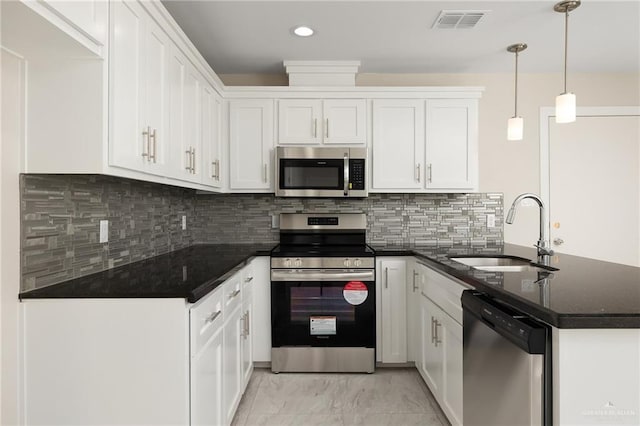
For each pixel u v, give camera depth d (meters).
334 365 2.69
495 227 3.29
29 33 1.16
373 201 3.26
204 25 2.41
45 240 1.47
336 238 3.22
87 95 1.36
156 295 1.37
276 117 2.96
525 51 2.83
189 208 3.12
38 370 1.37
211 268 1.90
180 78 2.03
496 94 3.30
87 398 1.37
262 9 2.23
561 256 2.28
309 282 2.68
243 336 2.33
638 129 3.31
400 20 2.36
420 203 3.27
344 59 2.96
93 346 1.37
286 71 3.03
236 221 3.26
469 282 1.55
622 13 2.28
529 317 1.18
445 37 2.59
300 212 3.25
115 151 1.40
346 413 2.20
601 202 3.30
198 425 1.45
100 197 1.84
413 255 2.70
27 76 1.36
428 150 2.95
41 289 1.43
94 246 1.78
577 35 2.58
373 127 2.95
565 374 1.00
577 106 3.30
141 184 2.27
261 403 2.31
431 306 2.29
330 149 2.90
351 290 2.68
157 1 1.65
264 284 2.76
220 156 2.90
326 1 2.14
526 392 1.09
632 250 3.29
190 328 1.40
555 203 3.30
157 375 1.36
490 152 3.31
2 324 1.33
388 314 2.76
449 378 1.96
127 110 1.48
